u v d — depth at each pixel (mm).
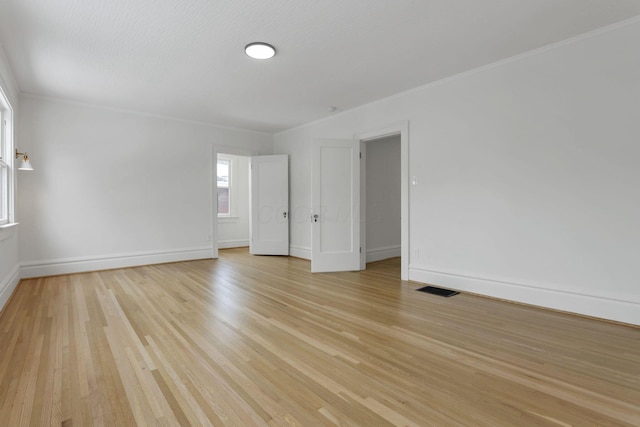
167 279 4363
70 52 3156
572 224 2947
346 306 3211
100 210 4891
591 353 2191
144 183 5277
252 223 6562
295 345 2318
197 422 1499
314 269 4820
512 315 2936
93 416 1539
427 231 4074
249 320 2811
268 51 3125
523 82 3211
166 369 1979
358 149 4977
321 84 4035
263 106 4941
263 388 1777
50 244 4504
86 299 3428
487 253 3520
